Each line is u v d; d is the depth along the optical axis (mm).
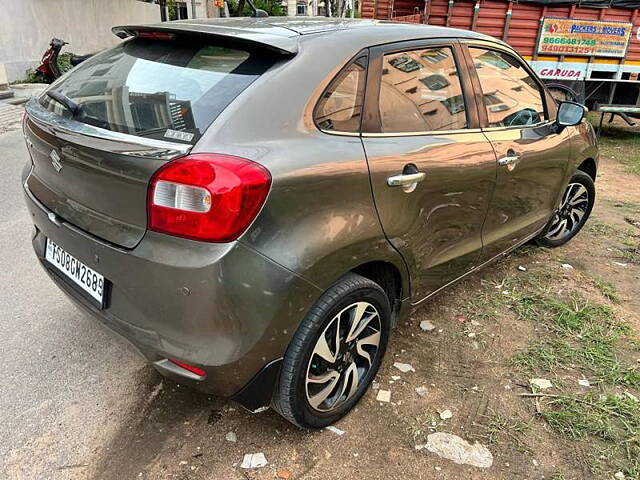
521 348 2879
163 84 2014
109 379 2506
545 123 3500
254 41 1975
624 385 2609
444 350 2834
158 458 2078
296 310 1864
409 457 2127
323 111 2014
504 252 3367
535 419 2357
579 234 4660
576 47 8070
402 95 2363
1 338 2766
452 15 7734
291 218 1809
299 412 2066
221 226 1674
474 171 2660
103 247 1918
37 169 2346
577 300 3426
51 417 2258
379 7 10109
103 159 1832
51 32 14328
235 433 2213
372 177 2084
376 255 2146
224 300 1716
